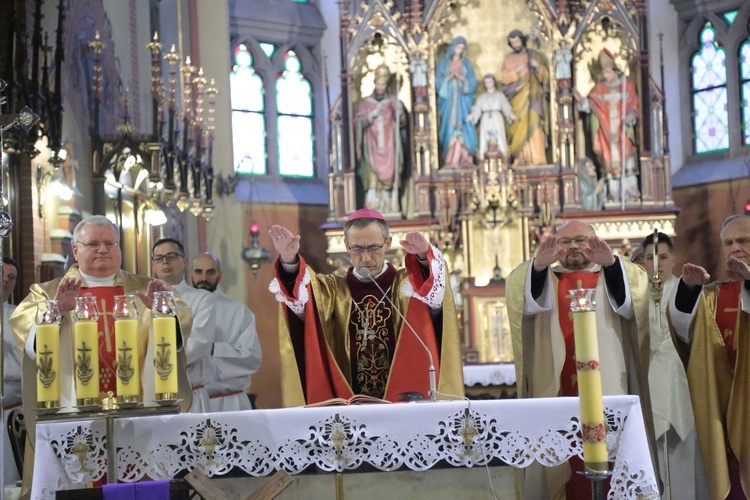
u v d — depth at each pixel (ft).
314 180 58.75
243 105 56.65
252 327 28.35
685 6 58.34
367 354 18.07
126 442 15.35
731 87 56.13
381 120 53.21
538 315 19.76
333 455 15.08
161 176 38.27
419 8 53.62
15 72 29.01
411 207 53.21
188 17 54.13
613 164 52.49
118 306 14.82
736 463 20.10
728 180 54.80
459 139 53.11
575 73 53.21
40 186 32.32
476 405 15.16
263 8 57.88
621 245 51.19
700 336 20.06
